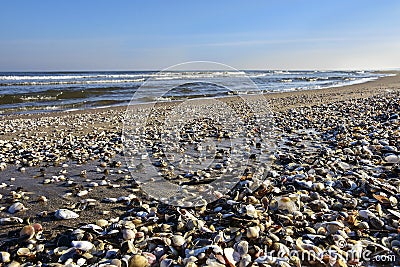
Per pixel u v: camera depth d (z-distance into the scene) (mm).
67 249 2979
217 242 2943
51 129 11039
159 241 3008
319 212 3512
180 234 3191
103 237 3182
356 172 4871
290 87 32500
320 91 25906
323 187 4199
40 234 3350
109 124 11984
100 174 5559
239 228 3184
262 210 3570
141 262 2641
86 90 27297
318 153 6355
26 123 12461
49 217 3785
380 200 3764
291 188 4230
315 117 11672
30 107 18078
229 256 2703
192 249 2873
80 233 3229
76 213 3877
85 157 6848
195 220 3381
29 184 5094
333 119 10914
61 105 19078
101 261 2740
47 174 5660
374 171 5012
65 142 8562
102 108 17688
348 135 7820
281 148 6980
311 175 4742
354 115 11453
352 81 43844
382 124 9094
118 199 4301
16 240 3221
